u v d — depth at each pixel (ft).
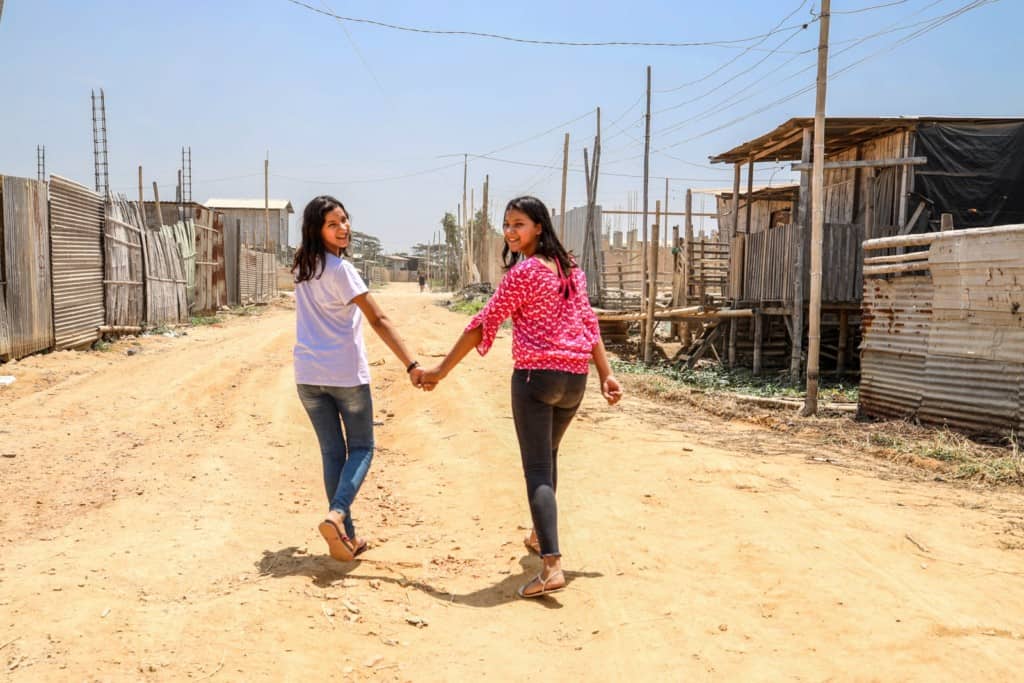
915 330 27.71
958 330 25.80
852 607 11.09
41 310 40.70
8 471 19.03
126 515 15.40
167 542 13.66
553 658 9.94
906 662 9.47
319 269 12.51
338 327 12.78
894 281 28.68
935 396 26.78
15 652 9.20
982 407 24.90
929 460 21.49
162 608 10.73
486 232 139.64
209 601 10.98
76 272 45.27
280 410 28.60
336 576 12.36
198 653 9.43
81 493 17.25
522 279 11.55
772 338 57.36
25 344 38.99
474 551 14.05
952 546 13.66
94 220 48.24
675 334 74.84
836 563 12.80
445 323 73.92
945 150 46.85
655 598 11.74
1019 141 46.75
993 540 14.01
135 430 24.47
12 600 10.71
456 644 10.28
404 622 10.85
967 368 25.49
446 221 246.47
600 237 92.48
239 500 16.87
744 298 53.52
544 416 11.90
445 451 22.00
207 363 40.57
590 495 17.34
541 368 11.69
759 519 15.15
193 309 75.82
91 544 13.52
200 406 29.32
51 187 41.98
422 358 42.29
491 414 26.53
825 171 57.16
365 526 15.49
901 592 11.60
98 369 38.04
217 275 86.74
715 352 58.03
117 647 9.46
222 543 13.75
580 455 21.27
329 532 12.15
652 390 37.50
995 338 24.40
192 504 16.35
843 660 9.59
